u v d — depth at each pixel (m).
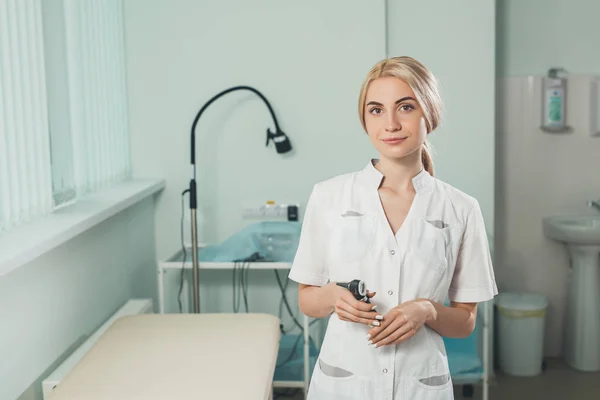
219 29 3.52
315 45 3.50
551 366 3.99
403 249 1.52
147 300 3.06
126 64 3.55
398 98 1.43
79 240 2.68
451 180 3.59
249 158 3.59
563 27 4.03
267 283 3.66
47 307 2.37
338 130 3.54
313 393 1.61
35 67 2.39
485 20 3.52
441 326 1.52
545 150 4.08
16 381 2.12
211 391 1.88
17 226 2.27
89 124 2.99
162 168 3.62
